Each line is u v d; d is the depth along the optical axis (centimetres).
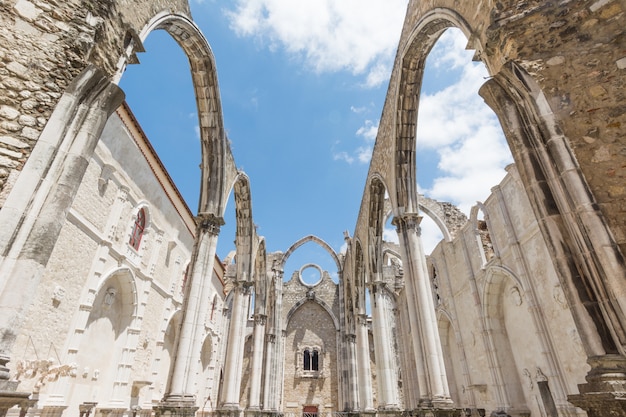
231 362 1498
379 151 1430
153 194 1698
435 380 897
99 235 1277
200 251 1059
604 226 360
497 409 1443
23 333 941
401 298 2652
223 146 1182
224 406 1412
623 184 377
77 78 468
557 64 442
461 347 1847
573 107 420
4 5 455
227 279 3058
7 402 323
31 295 368
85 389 1231
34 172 405
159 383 1772
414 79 1101
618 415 282
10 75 434
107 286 1377
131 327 1480
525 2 477
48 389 1026
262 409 2300
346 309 2494
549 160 407
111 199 1364
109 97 486
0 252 363
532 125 429
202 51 1051
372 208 1628
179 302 2005
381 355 1493
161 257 1797
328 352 2920
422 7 916
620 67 416
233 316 1591
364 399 1767
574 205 380
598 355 322
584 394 313
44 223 392
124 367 1414
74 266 1148
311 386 2789
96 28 503
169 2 830
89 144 452
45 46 464
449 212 2144
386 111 1295
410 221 1105
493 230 1552
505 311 1556
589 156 398
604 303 338
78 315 1163
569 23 451
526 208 1317
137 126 1480
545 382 1298
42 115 442
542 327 1227
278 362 2633
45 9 477
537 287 1270
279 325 2691
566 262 369
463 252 1803
